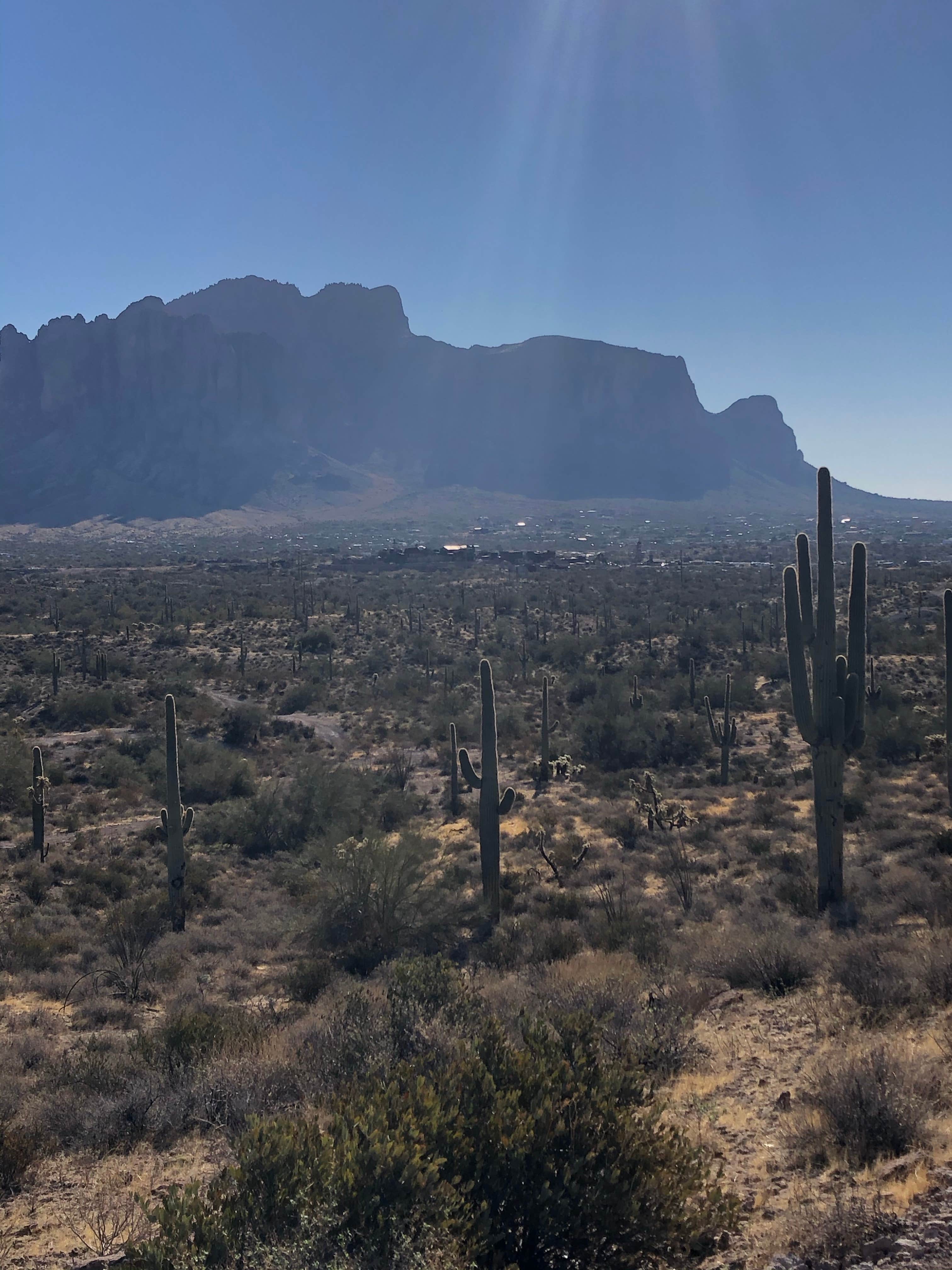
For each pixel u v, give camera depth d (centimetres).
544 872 2483
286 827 3244
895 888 1789
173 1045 1020
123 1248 554
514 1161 463
